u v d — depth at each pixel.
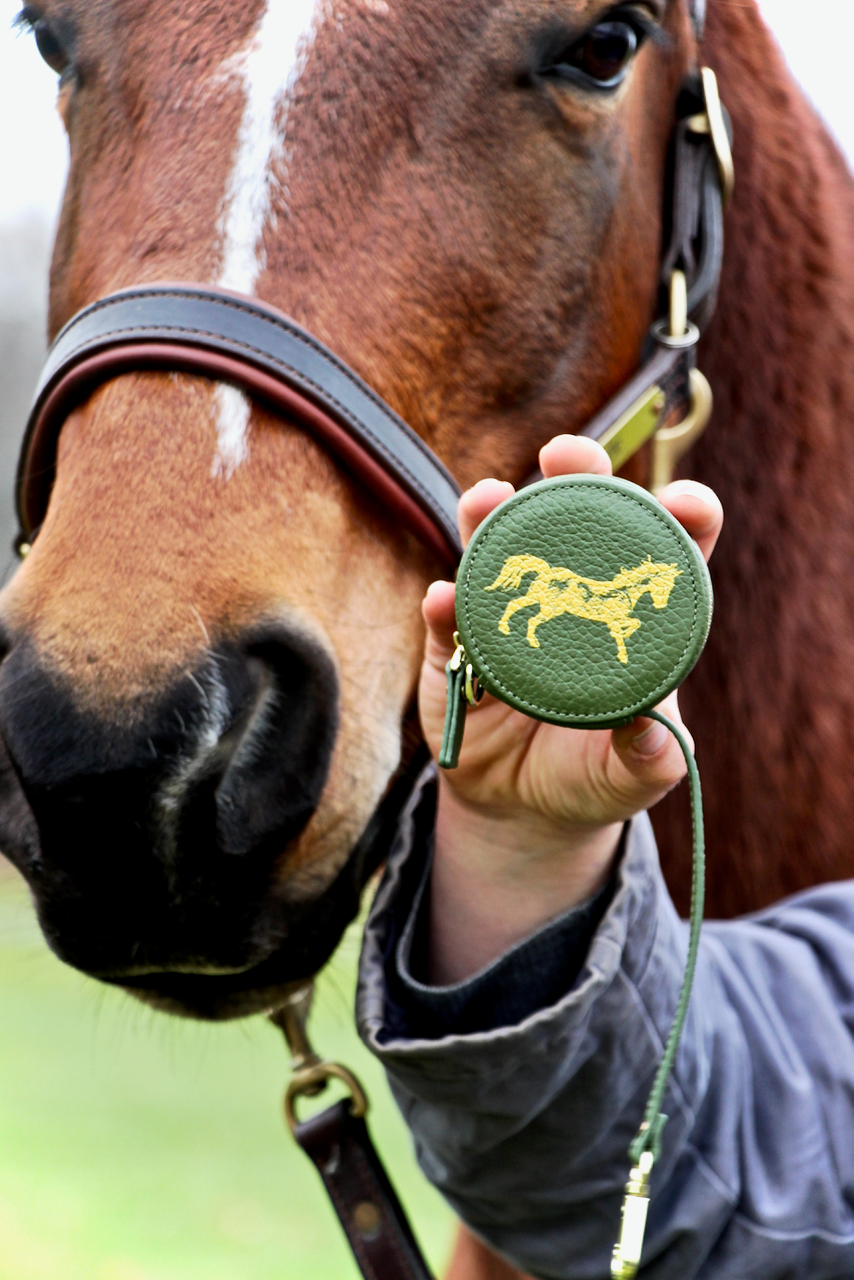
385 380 1.13
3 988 7.79
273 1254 3.58
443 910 1.01
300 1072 1.20
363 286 1.13
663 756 0.88
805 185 1.68
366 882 1.14
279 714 1.00
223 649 0.97
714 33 1.64
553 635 0.85
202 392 1.06
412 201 1.16
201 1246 3.61
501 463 1.25
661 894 1.05
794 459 1.63
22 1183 4.11
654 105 1.41
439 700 0.95
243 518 1.02
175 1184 4.20
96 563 0.98
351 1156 1.19
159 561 0.98
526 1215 1.05
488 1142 1.00
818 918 1.24
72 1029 6.84
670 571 0.84
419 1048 0.92
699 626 0.83
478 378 1.21
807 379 1.64
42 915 0.98
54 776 0.91
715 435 1.62
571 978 0.98
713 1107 1.04
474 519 0.89
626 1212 0.81
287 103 1.14
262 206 1.12
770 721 1.60
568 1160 1.02
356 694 1.08
